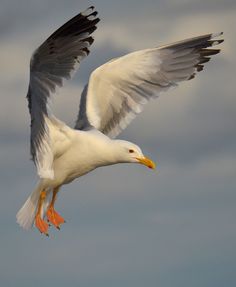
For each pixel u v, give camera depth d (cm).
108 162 1667
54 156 1638
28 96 1511
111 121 1759
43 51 1503
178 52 1753
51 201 1684
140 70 1742
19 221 1667
